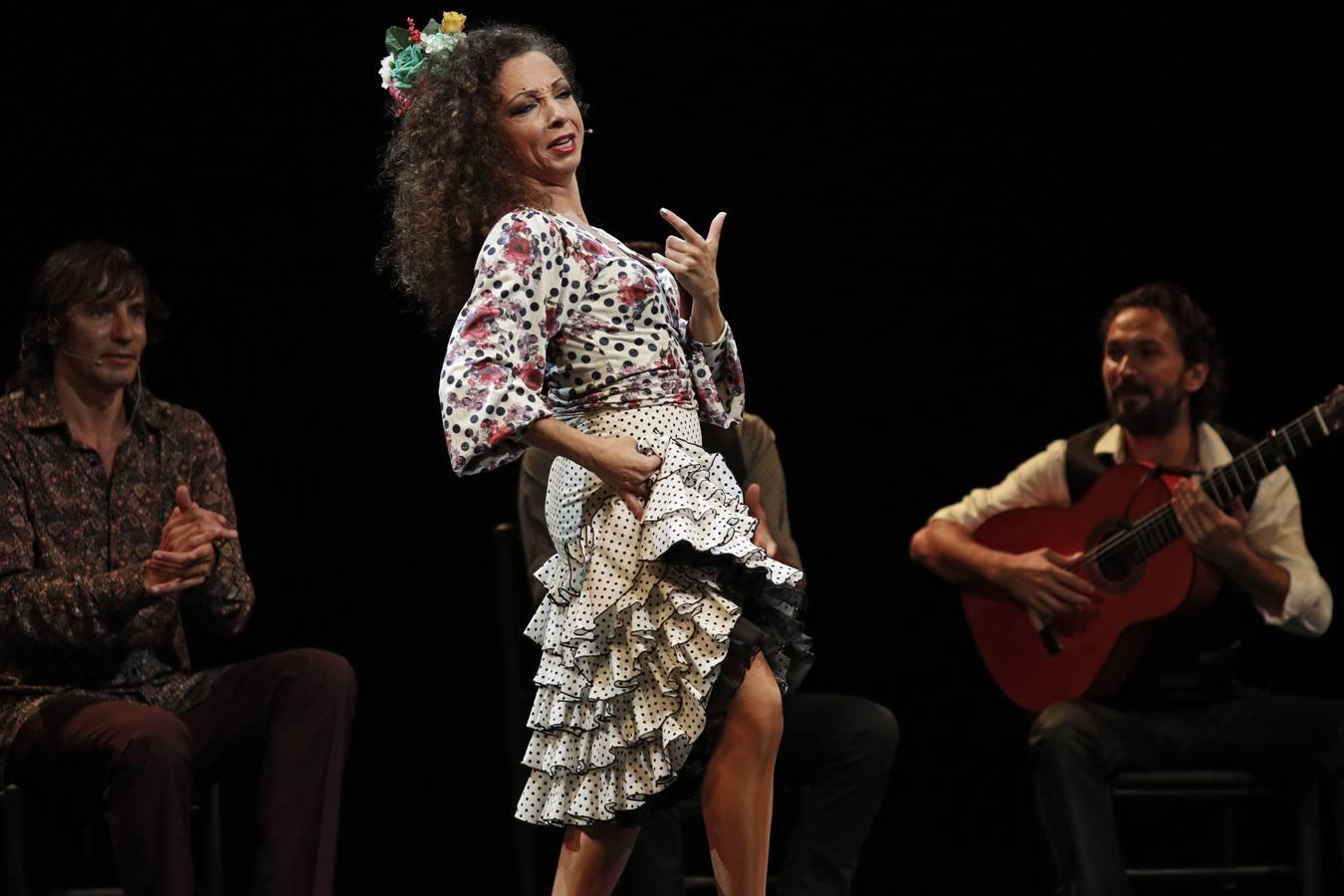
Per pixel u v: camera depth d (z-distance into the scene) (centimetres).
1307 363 1322
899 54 1349
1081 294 1364
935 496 1387
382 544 1320
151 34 1252
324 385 1302
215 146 1267
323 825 862
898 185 1362
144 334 954
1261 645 1255
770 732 657
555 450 638
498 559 1029
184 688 917
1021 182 1359
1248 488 1038
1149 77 1338
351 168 1283
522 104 702
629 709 662
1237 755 1030
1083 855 977
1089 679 1070
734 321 1366
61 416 930
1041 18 1343
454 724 1333
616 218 1327
